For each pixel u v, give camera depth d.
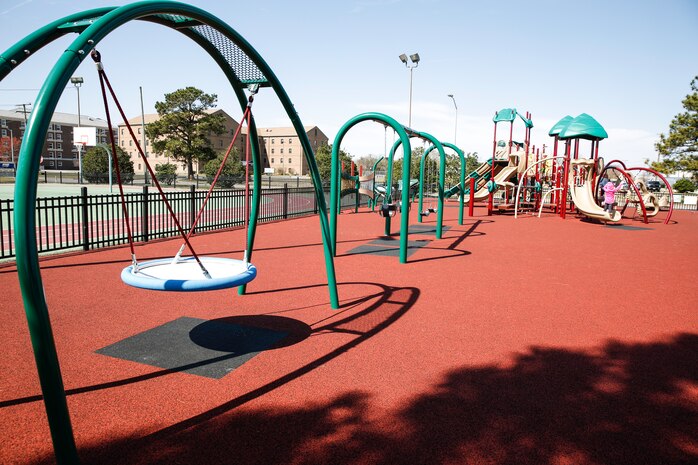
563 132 19.48
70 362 3.81
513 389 3.50
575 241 12.40
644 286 7.13
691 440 2.88
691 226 17.81
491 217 19.62
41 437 2.77
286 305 5.59
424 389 3.46
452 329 4.86
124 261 8.09
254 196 5.53
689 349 4.45
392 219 17.39
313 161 5.23
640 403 3.34
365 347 4.27
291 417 3.02
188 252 9.19
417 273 7.68
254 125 5.40
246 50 4.35
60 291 6.01
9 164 58.66
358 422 2.98
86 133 43.31
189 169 63.09
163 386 3.42
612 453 2.72
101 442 2.71
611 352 4.32
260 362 3.88
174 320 4.91
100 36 2.75
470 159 43.22
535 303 5.98
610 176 24.11
